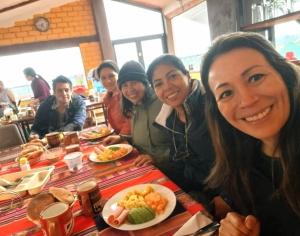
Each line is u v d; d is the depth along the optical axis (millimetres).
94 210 925
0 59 5246
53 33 5566
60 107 2686
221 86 675
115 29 6195
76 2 5688
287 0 3143
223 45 673
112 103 2426
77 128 2549
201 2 5133
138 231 805
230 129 855
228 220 735
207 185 1210
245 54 647
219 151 890
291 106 678
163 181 1105
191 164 1418
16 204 1123
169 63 1309
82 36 5797
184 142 1429
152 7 6379
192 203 902
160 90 1346
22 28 5316
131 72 1699
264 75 636
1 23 5000
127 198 953
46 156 1728
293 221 768
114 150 1566
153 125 1618
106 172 1317
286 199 750
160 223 822
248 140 830
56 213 797
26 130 3773
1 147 2477
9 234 900
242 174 854
